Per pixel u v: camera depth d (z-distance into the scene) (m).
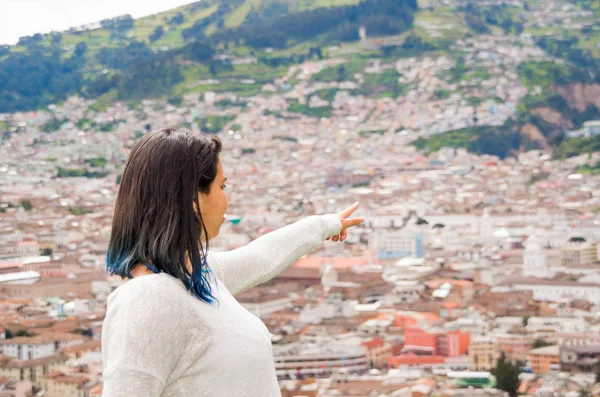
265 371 3.93
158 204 3.84
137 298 3.72
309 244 5.03
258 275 4.79
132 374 3.61
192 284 3.85
